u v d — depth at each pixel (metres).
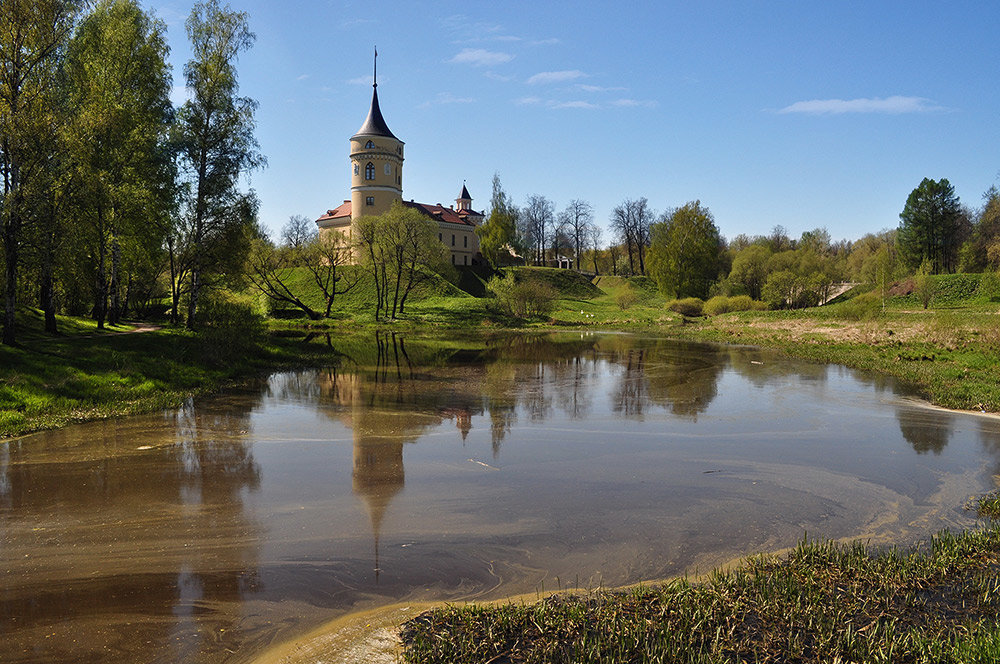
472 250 100.75
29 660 5.93
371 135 82.88
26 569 7.90
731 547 8.67
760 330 47.03
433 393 21.27
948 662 5.76
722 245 120.56
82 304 36.97
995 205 72.19
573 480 11.70
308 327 53.56
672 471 12.29
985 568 7.74
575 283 90.38
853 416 17.55
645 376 25.66
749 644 6.18
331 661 5.97
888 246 106.75
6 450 13.43
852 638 6.17
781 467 12.59
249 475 11.88
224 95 30.70
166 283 50.56
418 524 9.46
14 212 19.25
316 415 17.41
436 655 5.98
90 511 9.95
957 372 23.70
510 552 8.48
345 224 91.56
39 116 20.00
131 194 26.09
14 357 18.48
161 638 6.34
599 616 6.69
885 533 9.17
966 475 12.04
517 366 29.09
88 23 27.64
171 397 18.95
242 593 7.31
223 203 30.53
